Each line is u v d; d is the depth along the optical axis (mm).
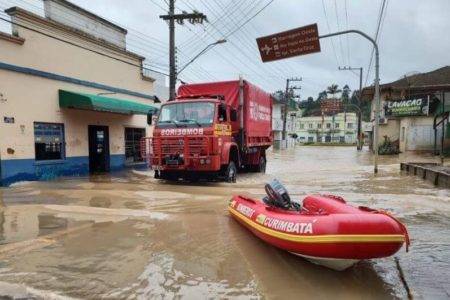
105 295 3797
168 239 5652
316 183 12266
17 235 5875
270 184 5945
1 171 11672
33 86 12867
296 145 70000
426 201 8461
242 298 3764
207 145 11047
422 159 24000
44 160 13445
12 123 12070
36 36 12938
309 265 4590
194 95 13344
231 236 5785
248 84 13711
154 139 11609
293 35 14258
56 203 8383
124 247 5289
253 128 14586
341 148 55156
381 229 3973
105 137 16922
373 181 12773
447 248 5184
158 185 11383
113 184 11742
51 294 3814
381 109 36375
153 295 3809
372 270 4449
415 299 3713
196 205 8031
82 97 13625
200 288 3975
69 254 4988
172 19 19922
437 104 29109
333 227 4086
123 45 18500
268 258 4848
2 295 3816
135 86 18875
